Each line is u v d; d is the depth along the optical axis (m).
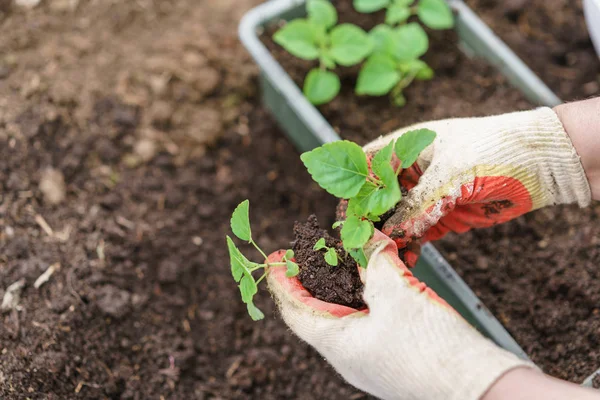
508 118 0.73
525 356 0.79
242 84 1.01
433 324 0.66
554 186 0.73
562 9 1.05
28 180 0.90
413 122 0.96
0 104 0.93
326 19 0.93
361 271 0.70
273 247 0.94
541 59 1.03
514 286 0.87
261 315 0.69
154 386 0.85
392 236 0.71
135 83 0.99
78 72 0.98
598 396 0.61
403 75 0.98
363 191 0.68
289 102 0.91
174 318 0.89
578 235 0.89
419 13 0.95
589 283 0.85
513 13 1.04
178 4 1.04
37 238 0.87
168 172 0.96
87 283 0.86
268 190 0.97
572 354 0.82
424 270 0.85
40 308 0.83
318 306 0.70
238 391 0.87
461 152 0.72
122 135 0.96
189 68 1.00
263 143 0.99
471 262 0.89
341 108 0.96
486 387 0.62
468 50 0.99
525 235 0.90
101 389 0.82
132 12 1.02
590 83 1.02
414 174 0.76
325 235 0.73
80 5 1.01
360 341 0.67
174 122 0.98
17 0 1.00
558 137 0.71
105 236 0.90
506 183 0.71
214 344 0.89
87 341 0.83
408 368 0.65
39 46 0.98
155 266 0.91
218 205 0.96
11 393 0.78
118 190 0.93
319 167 0.67
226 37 1.03
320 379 0.87
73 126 0.95
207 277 0.92
